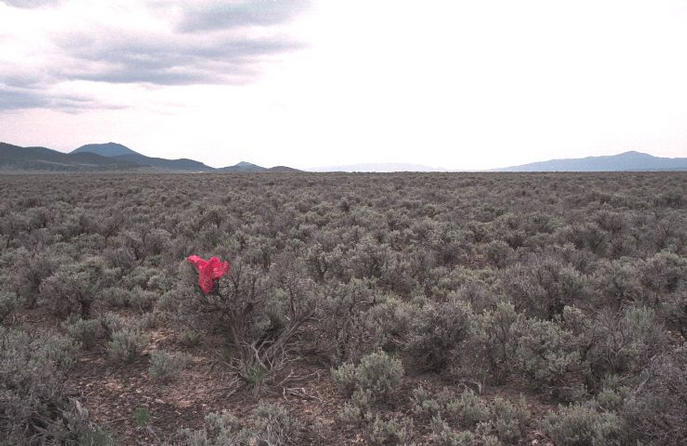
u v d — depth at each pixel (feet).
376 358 17.15
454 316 18.74
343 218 54.44
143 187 113.80
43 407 13.09
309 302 20.44
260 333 20.24
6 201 77.92
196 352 20.68
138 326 22.67
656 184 97.81
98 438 13.07
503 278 27.17
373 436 13.84
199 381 17.93
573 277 23.16
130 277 30.91
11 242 43.04
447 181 126.00
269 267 32.81
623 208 61.36
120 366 19.21
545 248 35.73
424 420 15.24
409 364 19.40
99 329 22.00
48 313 25.62
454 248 36.17
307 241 43.19
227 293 19.06
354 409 15.03
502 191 91.35
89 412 15.35
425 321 19.02
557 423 14.10
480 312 23.40
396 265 30.83
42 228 49.06
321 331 20.12
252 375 17.37
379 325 20.71
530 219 50.19
